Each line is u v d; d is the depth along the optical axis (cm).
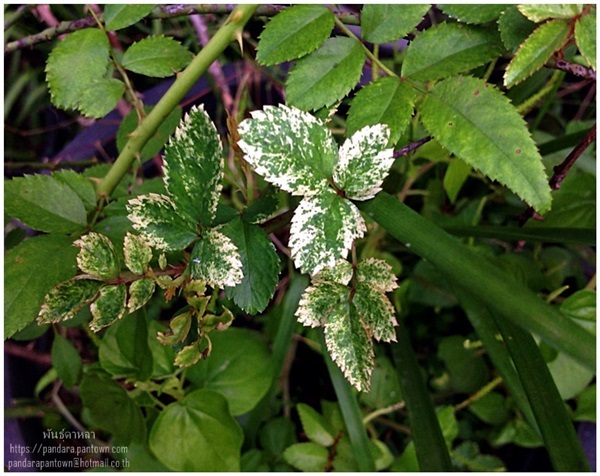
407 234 27
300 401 50
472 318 36
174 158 24
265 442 44
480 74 31
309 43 25
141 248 24
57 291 24
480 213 48
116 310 24
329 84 25
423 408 35
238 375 40
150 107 36
